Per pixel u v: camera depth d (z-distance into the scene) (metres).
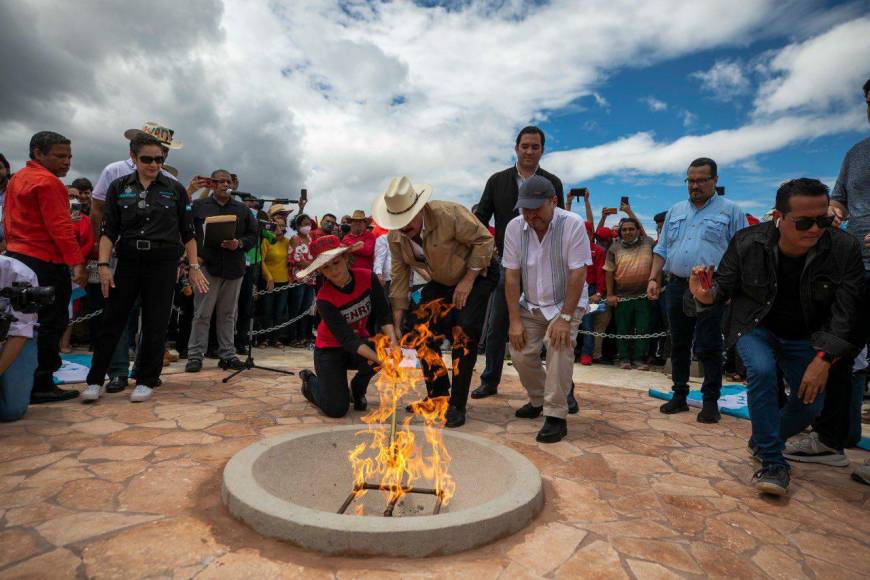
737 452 3.61
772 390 2.93
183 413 4.05
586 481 2.98
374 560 2.04
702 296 3.09
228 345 5.91
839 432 3.44
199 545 2.09
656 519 2.52
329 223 9.12
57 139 4.07
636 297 7.27
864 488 3.04
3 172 4.91
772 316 3.08
